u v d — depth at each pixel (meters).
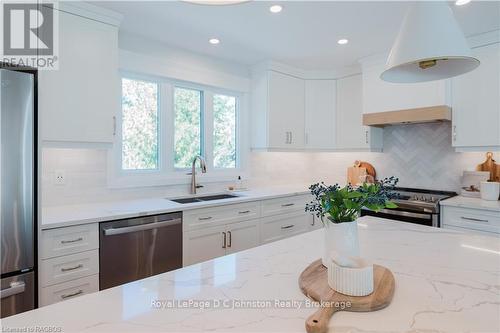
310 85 3.69
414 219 2.65
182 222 2.32
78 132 2.05
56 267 1.75
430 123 3.16
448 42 0.94
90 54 2.10
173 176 2.92
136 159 2.72
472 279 1.04
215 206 2.53
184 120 3.06
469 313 0.82
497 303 0.88
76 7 2.02
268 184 3.77
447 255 1.29
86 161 2.39
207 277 1.06
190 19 2.31
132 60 2.58
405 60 0.99
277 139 3.40
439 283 1.01
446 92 2.68
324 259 1.10
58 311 0.82
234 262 1.20
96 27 2.12
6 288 1.56
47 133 1.92
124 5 2.09
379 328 0.75
